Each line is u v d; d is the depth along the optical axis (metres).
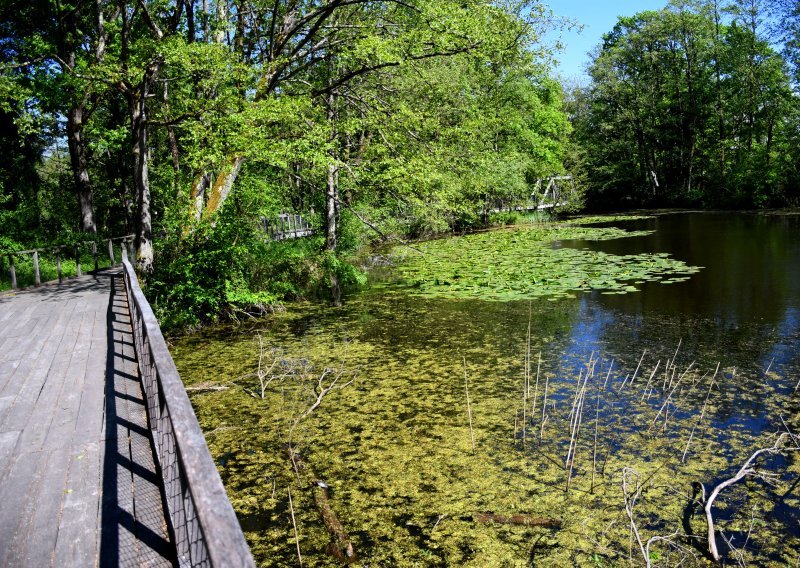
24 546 2.61
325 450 5.36
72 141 18.62
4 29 17.73
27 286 12.03
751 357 7.69
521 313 10.67
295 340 9.52
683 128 40.25
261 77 11.54
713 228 24.34
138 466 3.44
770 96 34.72
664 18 37.91
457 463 5.02
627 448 5.21
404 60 11.50
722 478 4.64
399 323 10.36
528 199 34.06
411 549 3.88
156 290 10.72
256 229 15.38
